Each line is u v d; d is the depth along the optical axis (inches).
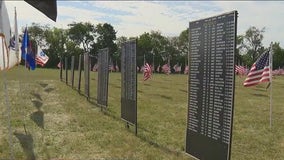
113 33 4510.3
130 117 498.0
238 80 2030.0
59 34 3988.7
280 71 3070.9
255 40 3996.1
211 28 308.0
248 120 623.8
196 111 338.3
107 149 410.0
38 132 492.4
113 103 820.0
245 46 4020.7
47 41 3941.9
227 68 288.2
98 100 729.0
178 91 1221.1
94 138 459.8
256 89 1416.1
